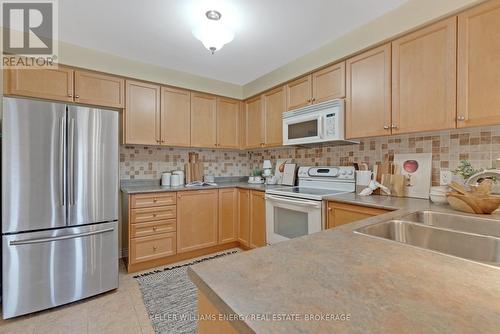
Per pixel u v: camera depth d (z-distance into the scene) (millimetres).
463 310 418
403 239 1144
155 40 2117
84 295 1869
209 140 3078
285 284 520
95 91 2328
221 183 3311
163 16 1769
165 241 2525
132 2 1614
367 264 624
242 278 549
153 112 2664
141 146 2920
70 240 1822
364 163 2250
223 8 1678
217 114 3148
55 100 2154
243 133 3361
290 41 2139
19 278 1653
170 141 2773
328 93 2201
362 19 1821
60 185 1783
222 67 2715
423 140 1860
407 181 1909
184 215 2646
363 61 1930
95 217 1930
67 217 1809
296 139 2451
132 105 2533
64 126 1795
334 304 441
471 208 1296
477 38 1364
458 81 1434
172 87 2795
